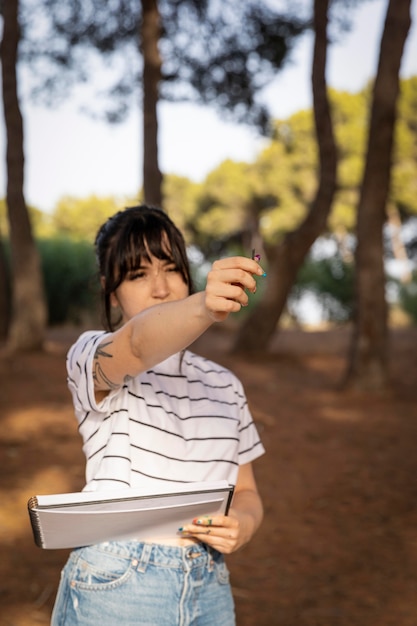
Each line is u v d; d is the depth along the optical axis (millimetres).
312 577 4457
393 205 29703
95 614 1666
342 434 7262
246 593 4250
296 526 5211
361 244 8758
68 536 1618
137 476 1721
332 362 10883
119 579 1669
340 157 29422
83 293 16719
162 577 1693
